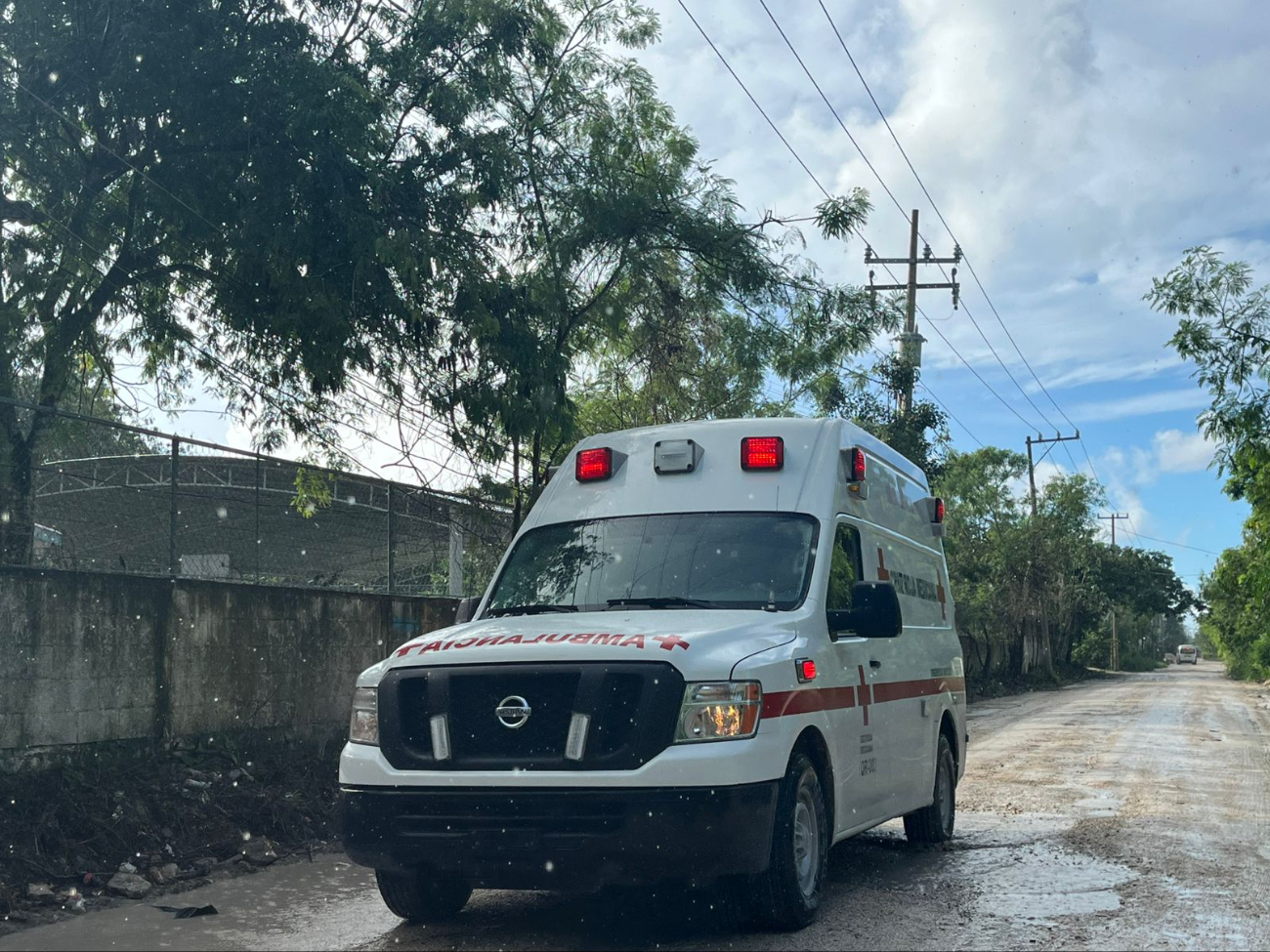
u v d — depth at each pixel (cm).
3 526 960
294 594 1173
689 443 772
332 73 1094
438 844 586
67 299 1214
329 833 962
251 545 1185
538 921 662
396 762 605
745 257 1448
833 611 689
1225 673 8956
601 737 572
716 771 567
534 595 735
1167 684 5722
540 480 1381
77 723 912
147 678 982
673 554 722
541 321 1334
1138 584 8219
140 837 837
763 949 588
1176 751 1777
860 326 1656
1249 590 3938
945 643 984
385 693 620
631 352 1703
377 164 1159
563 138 1428
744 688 588
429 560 1493
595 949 594
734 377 1831
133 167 1112
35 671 881
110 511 1038
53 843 784
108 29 1055
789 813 608
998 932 623
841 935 616
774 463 754
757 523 729
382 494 1407
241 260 1150
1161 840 937
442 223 1205
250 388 1302
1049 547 5431
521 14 1235
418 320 1153
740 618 650
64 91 1080
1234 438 1892
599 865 563
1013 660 5569
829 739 666
